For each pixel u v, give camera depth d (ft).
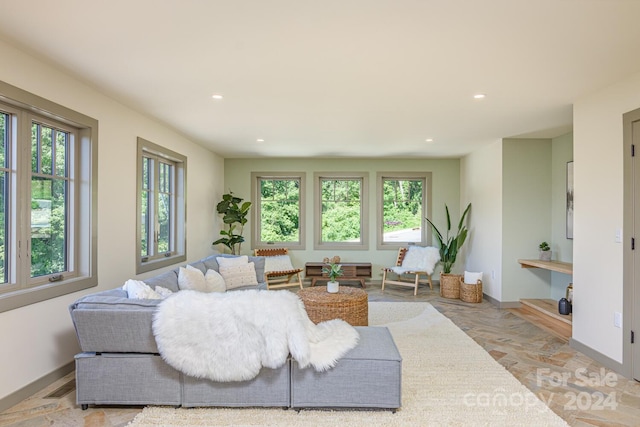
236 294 7.59
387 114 12.90
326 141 17.60
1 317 7.73
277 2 6.16
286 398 7.48
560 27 6.93
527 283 16.79
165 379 7.54
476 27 6.95
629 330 9.40
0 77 7.61
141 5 6.27
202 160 19.06
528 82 9.82
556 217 16.47
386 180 23.15
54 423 7.23
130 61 8.59
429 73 9.20
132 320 7.36
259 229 23.11
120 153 11.75
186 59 8.45
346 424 7.08
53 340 9.04
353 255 22.85
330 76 9.43
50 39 7.52
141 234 13.50
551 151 16.83
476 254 19.81
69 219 10.12
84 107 10.06
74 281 9.70
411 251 21.63
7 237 8.39
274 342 7.16
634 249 9.29
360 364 7.41
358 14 6.53
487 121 13.83
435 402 7.95
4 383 7.77
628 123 9.46
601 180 10.38
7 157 8.40
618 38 7.36
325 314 12.05
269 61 8.54
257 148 19.51
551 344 11.88
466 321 14.57
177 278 11.97
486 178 18.52
